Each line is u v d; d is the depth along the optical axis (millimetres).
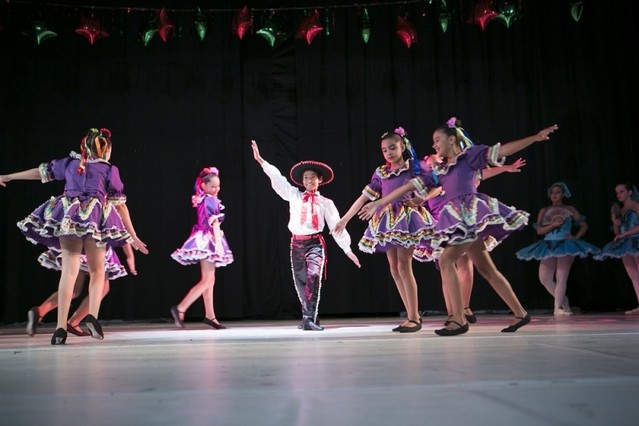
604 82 6680
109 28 6430
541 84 6652
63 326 3035
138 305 6148
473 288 6363
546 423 927
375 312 6281
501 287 3324
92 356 2238
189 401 1176
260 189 6422
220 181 6371
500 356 1914
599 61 6707
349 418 990
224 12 6566
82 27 5738
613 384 1297
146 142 6340
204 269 4832
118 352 2404
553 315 5559
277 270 6336
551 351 2049
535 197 6547
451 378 1418
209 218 4879
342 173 6453
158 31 5938
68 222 3102
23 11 6250
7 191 6039
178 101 6426
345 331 3850
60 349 2604
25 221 3234
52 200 3281
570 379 1361
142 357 2162
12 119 6113
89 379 1544
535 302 6391
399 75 6602
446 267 3225
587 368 1564
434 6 6672
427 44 6633
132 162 6297
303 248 4207
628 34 6762
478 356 1929
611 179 6586
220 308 6191
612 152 6613
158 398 1217
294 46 6617
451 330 3123
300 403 1130
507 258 6430
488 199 3252
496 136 6594
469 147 3287
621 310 6402
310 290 4117
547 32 6742
